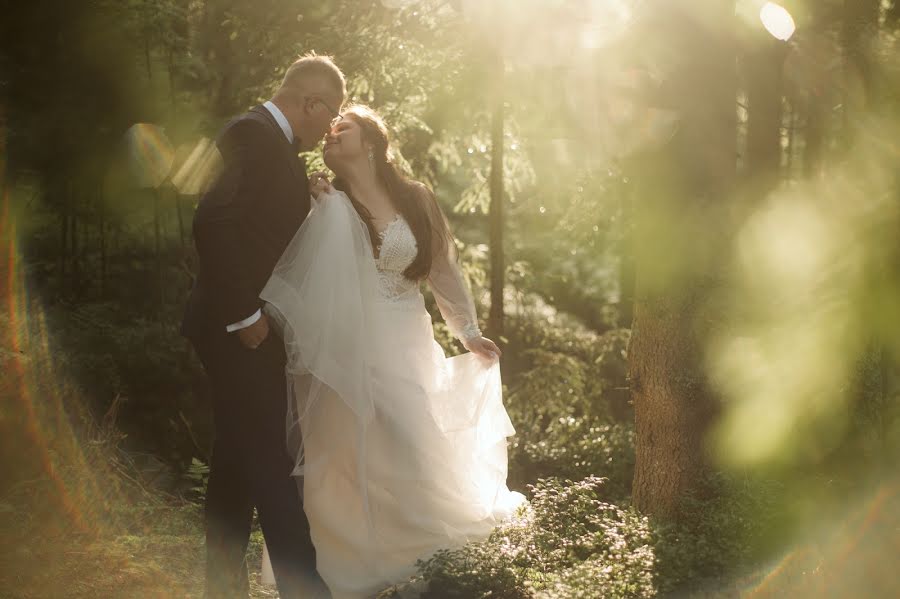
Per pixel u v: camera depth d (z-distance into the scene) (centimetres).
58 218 848
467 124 774
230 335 345
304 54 657
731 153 392
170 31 768
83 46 757
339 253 362
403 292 394
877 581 325
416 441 382
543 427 832
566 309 1259
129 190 849
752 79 470
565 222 791
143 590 369
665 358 413
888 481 336
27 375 483
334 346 357
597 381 832
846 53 371
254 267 350
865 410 327
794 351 329
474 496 399
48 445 457
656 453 423
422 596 349
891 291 304
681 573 335
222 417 352
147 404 739
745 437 356
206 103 814
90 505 429
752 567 337
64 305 774
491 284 773
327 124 370
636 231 406
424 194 403
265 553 394
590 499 418
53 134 752
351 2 688
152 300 859
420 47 683
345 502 375
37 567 358
